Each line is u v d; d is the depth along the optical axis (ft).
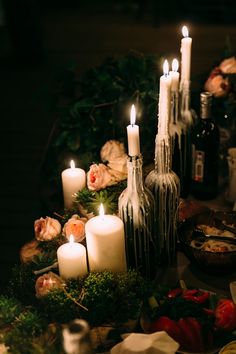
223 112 4.77
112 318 3.09
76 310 3.05
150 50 13.73
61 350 2.79
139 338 2.80
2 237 7.82
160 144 3.48
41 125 10.85
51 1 18.70
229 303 3.10
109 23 16.43
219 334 3.01
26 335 2.88
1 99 12.07
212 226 3.85
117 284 3.20
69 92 5.17
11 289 3.41
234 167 4.29
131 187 3.35
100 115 4.72
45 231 3.59
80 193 3.84
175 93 4.01
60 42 15.12
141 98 4.56
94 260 3.33
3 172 9.45
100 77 4.79
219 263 3.49
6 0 13.35
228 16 15.51
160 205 3.58
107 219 3.35
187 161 4.31
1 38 15.66
